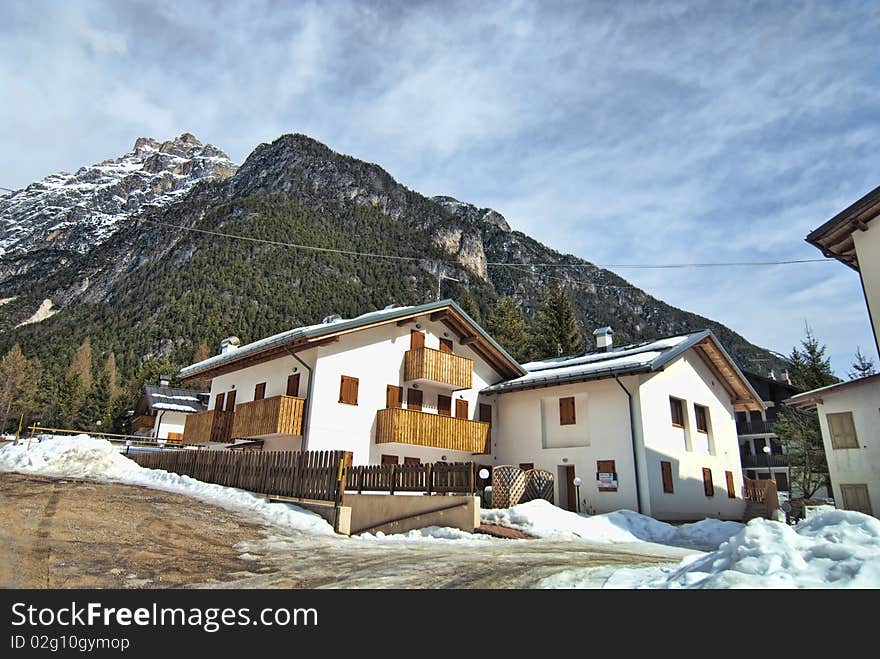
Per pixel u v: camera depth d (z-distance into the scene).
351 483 15.73
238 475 17.20
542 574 7.86
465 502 13.75
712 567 6.13
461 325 25.73
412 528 14.38
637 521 17.16
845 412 19.28
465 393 25.56
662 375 22.72
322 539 11.34
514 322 50.69
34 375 75.44
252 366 24.97
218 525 11.16
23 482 13.38
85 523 9.48
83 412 63.81
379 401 22.39
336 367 21.34
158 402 42.91
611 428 21.69
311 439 20.08
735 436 26.64
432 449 23.80
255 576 7.61
